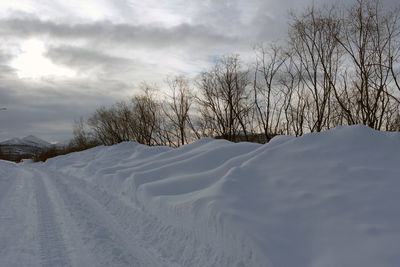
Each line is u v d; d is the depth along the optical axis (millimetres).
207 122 26891
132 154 15703
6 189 11367
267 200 4672
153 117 31281
